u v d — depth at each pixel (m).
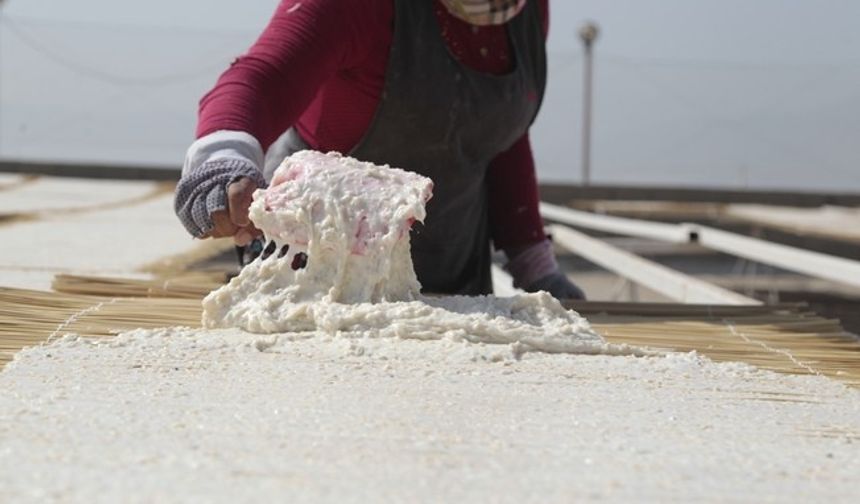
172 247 6.77
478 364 2.53
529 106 4.11
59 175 18.97
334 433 1.91
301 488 1.60
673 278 5.56
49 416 1.95
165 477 1.62
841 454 1.96
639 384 2.46
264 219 2.80
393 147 3.91
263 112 3.34
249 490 1.58
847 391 2.52
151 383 2.23
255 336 2.69
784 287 10.29
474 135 3.96
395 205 2.80
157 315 3.02
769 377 2.63
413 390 2.26
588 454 1.87
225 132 3.19
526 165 4.45
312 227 2.77
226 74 3.43
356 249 2.78
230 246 7.16
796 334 3.20
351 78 3.84
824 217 17.55
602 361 2.67
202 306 3.03
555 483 1.69
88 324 2.85
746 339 3.12
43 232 7.59
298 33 3.55
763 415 2.24
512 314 2.87
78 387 2.18
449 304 2.89
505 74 3.98
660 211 18.12
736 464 1.86
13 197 13.16
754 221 16.34
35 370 2.32
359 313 2.70
